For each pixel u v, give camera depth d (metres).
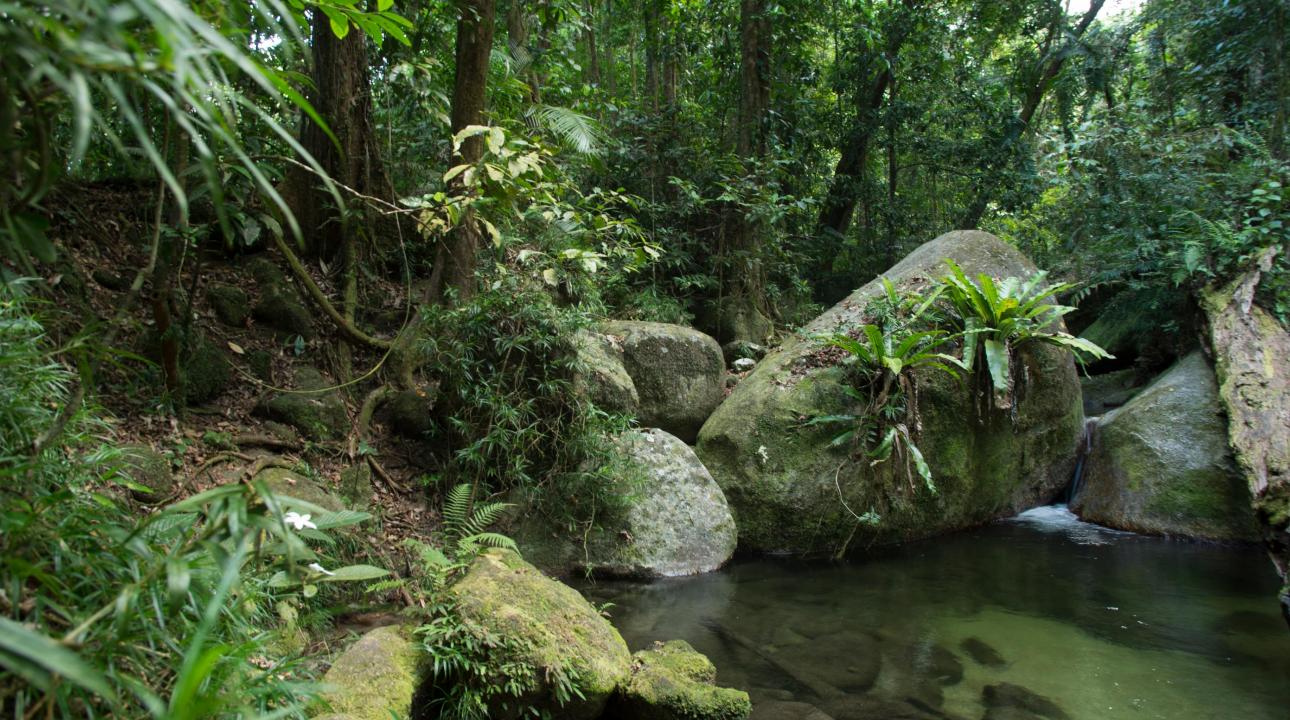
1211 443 6.35
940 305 6.75
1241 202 7.82
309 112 1.30
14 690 1.36
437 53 6.89
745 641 4.04
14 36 0.94
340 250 5.75
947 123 12.24
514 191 4.29
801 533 5.88
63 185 4.44
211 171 1.05
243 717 1.72
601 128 7.31
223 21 1.41
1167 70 10.27
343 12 2.04
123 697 1.55
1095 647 3.97
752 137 9.07
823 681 3.55
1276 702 3.35
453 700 3.00
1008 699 3.38
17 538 1.54
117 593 1.62
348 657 2.83
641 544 5.22
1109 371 10.20
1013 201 11.75
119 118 2.04
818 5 9.40
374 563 3.91
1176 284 8.12
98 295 4.19
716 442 6.15
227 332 4.88
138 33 1.23
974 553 5.88
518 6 7.79
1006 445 6.77
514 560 3.90
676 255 8.36
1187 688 3.49
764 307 8.87
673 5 9.24
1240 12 8.62
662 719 3.06
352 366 5.38
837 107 11.99
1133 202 8.41
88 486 2.18
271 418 4.61
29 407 1.88
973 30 12.51
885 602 4.70
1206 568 5.40
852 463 5.99
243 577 2.35
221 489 1.38
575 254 5.30
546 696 3.03
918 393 6.24
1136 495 6.53
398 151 6.74
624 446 5.54
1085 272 9.27
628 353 6.36
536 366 5.25
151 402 3.93
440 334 5.30
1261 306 6.96
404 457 5.11
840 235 11.77
